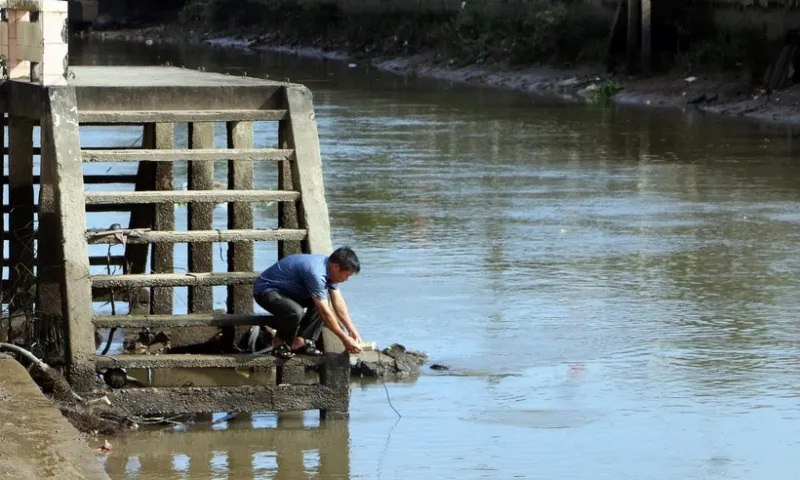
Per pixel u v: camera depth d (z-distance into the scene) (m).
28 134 13.71
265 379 13.09
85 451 9.19
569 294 15.99
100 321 11.52
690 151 28.98
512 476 10.16
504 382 12.60
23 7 13.02
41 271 12.80
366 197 22.83
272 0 71.62
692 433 11.17
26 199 13.81
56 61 12.77
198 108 12.95
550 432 11.20
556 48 47.41
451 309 15.22
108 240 11.95
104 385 11.69
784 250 18.59
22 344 13.24
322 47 63.72
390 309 15.20
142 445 10.90
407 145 30.12
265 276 11.73
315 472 10.30
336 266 11.48
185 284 11.91
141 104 12.75
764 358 13.34
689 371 12.91
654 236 19.55
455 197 22.91
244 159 12.68
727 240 19.27
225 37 72.62
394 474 10.25
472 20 53.22
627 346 13.75
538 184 24.47
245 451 10.80
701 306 15.42
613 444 10.90
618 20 43.72
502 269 17.28
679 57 41.81
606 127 33.69
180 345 14.16
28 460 8.92
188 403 11.38
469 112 37.59
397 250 18.41
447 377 12.81
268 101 13.16
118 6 81.62
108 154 12.28
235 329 13.83
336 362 11.60
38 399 10.28
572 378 12.71
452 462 10.50
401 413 11.77
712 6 41.81
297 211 12.79
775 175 25.52
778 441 10.98
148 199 12.13
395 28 60.06
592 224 20.47
